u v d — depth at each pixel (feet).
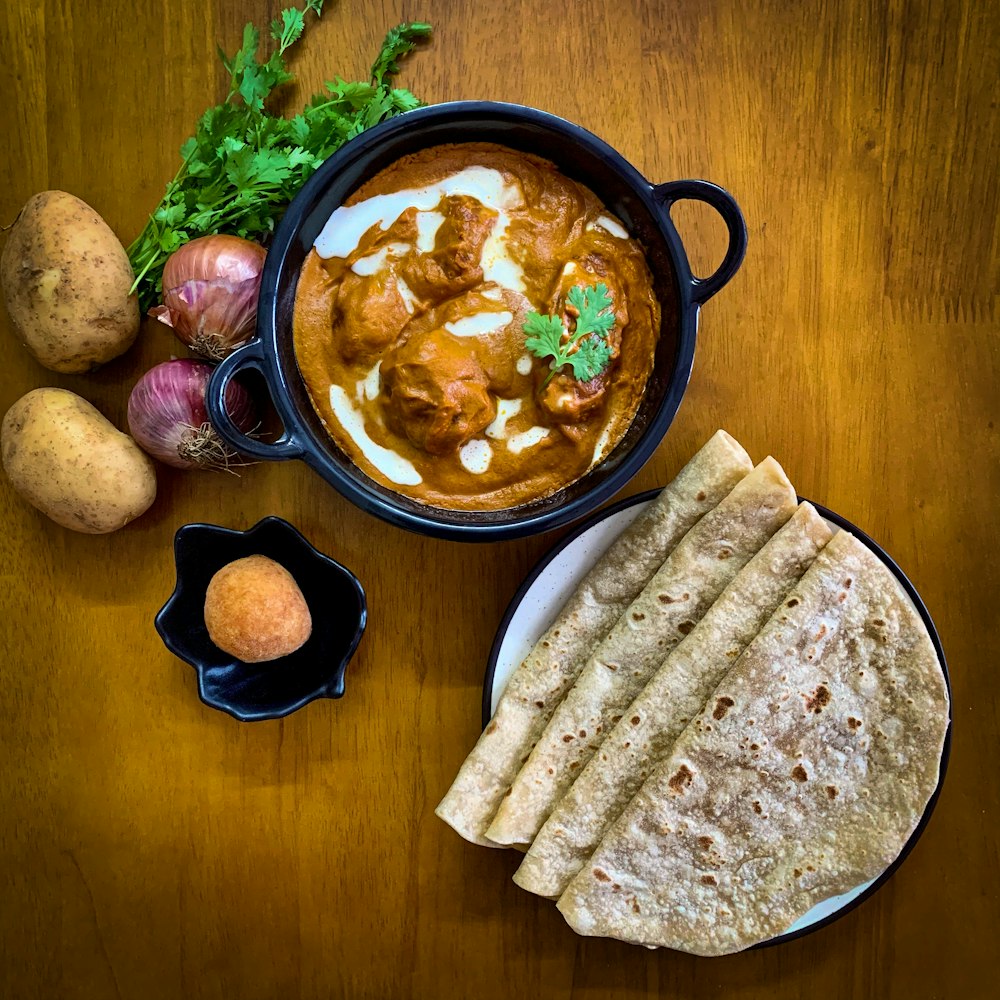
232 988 4.77
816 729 4.19
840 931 4.66
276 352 3.83
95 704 4.76
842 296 4.66
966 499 4.69
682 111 4.61
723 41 4.60
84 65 4.64
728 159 4.62
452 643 4.70
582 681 4.32
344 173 3.94
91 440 4.33
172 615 4.51
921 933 4.65
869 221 4.65
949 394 4.68
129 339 4.52
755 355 4.67
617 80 4.60
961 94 4.62
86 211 4.37
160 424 4.37
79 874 4.79
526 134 4.02
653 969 4.70
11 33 4.64
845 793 4.22
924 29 4.59
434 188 4.12
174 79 4.62
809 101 4.62
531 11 4.58
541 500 4.19
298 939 4.75
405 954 4.73
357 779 4.72
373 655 4.71
